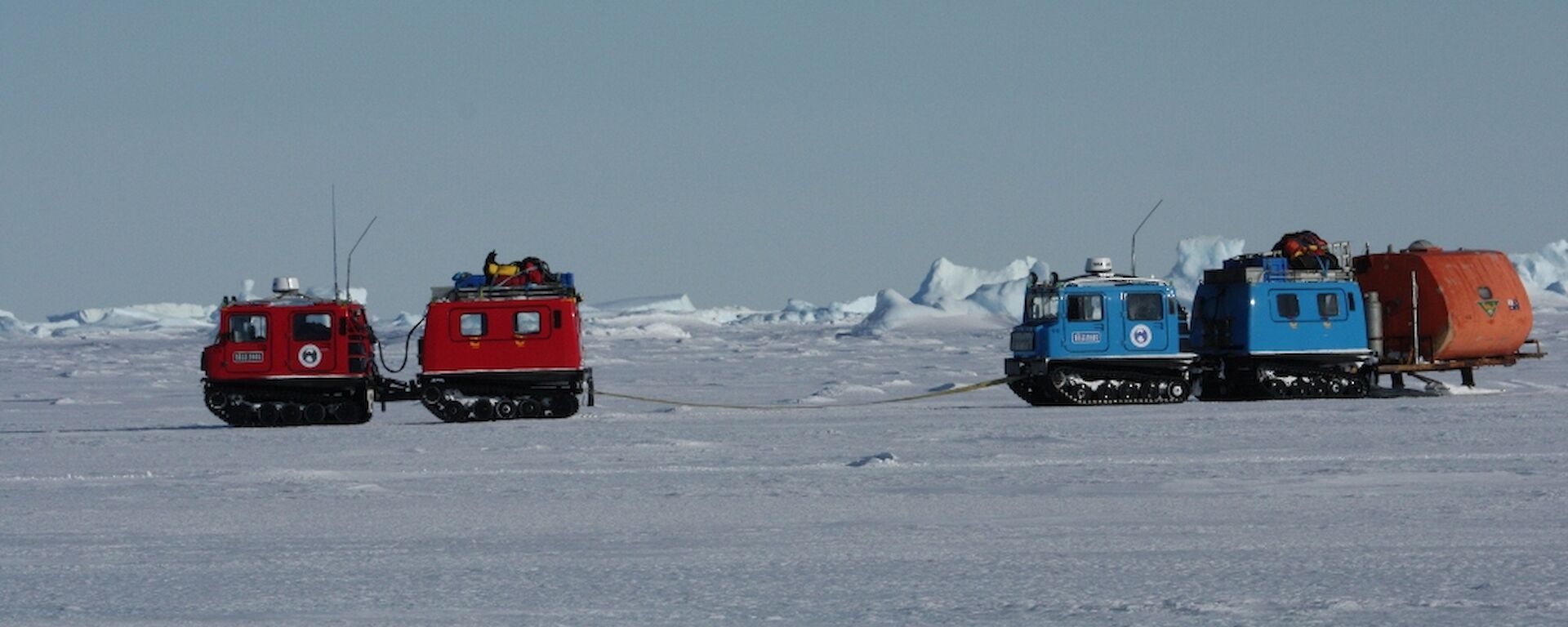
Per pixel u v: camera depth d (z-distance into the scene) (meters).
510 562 49.47
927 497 65.25
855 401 158.50
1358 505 59.50
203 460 92.31
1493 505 58.72
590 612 40.47
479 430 115.62
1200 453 83.44
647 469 81.06
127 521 61.44
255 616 40.50
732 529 56.56
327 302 128.12
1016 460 80.69
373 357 130.25
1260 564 46.31
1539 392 140.12
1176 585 43.03
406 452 95.25
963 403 147.50
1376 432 95.56
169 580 46.56
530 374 126.88
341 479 77.50
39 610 41.81
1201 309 139.25
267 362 126.44
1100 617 38.47
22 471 86.06
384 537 55.78
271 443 105.56
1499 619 37.00
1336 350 135.25
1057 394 131.75
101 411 162.38
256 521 60.97
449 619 39.78
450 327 127.44
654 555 50.47
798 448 92.88
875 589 43.41
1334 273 136.62
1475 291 135.88
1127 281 133.25
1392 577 43.47
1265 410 120.12
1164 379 133.38
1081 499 63.59
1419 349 136.75
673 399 167.38
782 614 39.84
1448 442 86.75
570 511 62.75
